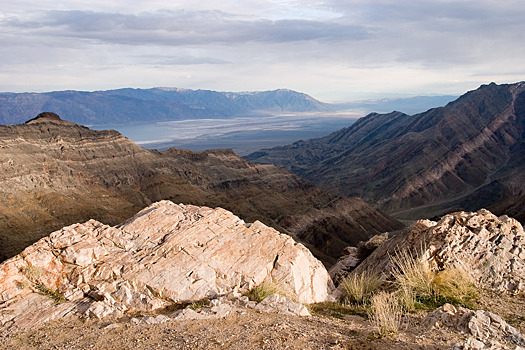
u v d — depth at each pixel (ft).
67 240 54.24
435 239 57.93
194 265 52.80
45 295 47.65
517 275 52.80
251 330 37.60
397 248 65.31
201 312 43.29
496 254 55.06
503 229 57.36
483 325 35.53
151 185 362.12
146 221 61.31
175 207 67.31
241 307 46.21
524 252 55.11
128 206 320.70
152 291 49.08
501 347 29.60
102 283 49.29
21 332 40.27
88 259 52.54
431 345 32.14
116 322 42.45
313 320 42.04
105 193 331.16
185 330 38.47
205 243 56.85
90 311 44.24
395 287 53.88
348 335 36.24
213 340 35.29
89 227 59.67
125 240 57.00
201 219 61.72
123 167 370.73
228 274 53.11
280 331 37.09
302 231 348.59
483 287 52.34
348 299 56.75
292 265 55.21
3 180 269.64
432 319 38.75
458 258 55.06
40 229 249.75
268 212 377.30
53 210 271.69
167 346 34.73
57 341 37.55
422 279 51.06
